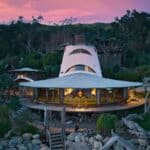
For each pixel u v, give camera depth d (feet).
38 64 273.13
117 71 255.70
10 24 432.25
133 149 135.03
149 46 388.98
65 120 153.48
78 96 179.01
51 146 135.44
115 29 419.54
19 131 141.49
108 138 137.08
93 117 163.43
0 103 178.19
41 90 189.67
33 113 171.22
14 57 310.86
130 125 145.38
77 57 197.77
